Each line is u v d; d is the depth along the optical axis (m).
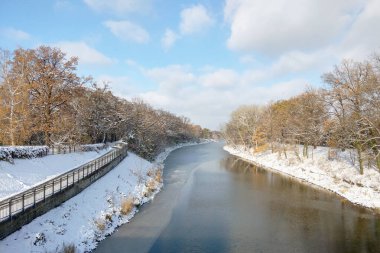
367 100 33.97
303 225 26.30
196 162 70.88
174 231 24.72
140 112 79.38
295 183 44.22
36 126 39.78
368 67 35.00
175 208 31.03
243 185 43.06
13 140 36.81
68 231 20.72
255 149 81.56
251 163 69.12
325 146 63.81
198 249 21.47
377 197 31.83
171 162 71.06
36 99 39.75
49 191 22.81
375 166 38.50
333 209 30.59
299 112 54.09
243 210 30.69
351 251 21.16
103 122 65.50
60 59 41.00
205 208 31.25
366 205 31.16
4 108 37.09
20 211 18.27
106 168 37.88
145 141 70.88
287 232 24.70
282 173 53.75
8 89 37.84
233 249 21.55
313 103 49.75
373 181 35.09
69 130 47.00
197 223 26.69
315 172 47.22
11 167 26.53
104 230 23.45
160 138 91.69
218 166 63.56
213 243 22.55
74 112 56.03
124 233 23.81
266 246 22.05
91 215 24.50
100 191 30.44
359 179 36.91
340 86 37.97
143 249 21.17
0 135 38.00
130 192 34.19
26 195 19.20
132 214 28.28
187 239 23.16
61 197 23.83
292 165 55.50
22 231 18.11
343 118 38.25
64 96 40.91
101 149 56.62
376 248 21.55
